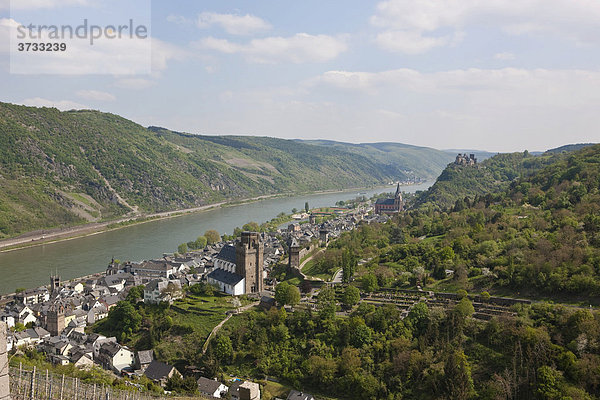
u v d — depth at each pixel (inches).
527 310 7047.2
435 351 6806.1
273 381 7253.9
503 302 7691.9
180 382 6747.1
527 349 6092.5
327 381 6894.7
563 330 6387.8
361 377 6658.5
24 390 3917.3
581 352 5890.8
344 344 7524.6
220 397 6678.2
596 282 7209.6
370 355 7057.1
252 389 3284.9
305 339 7844.5
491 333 6752.0
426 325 7406.5
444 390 6003.9
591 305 7022.6
